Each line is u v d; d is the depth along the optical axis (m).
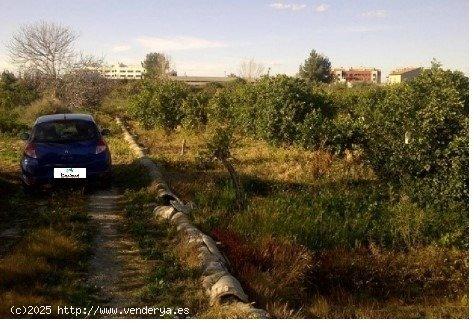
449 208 9.84
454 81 12.55
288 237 7.74
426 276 7.65
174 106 20.78
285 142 15.83
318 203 9.86
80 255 6.37
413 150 10.41
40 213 8.19
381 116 11.88
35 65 31.08
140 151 14.53
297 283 6.57
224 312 4.72
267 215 8.56
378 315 5.80
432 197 10.07
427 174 10.38
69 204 8.75
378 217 9.49
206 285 5.39
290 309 5.52
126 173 11.59
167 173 12.25
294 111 15.87
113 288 5.46
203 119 20.39
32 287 5.26
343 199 10.20
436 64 12.90
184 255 6.29
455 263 7.85
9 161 13.30
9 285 5.32
